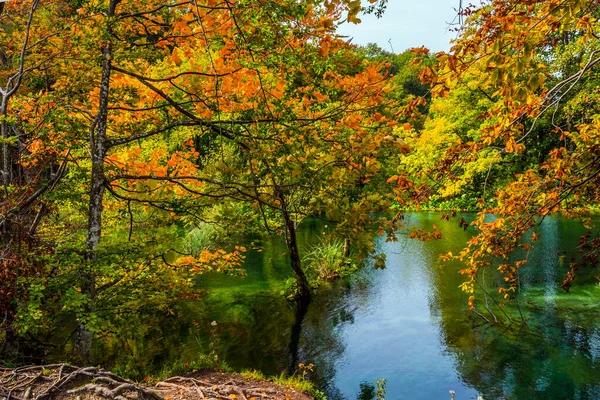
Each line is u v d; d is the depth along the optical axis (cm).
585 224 473
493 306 927
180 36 484
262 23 400
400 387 625
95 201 573
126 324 610
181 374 544
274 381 561
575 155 388
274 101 468
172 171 704
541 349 718
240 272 743
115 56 549
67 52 621
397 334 815
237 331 844
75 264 545
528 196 425
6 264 450
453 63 267
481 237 465
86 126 588
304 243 1584
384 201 443
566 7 231
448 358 709
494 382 627
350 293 1075
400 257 1392
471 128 2139
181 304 998
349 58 475
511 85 258
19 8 749
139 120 712
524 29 260
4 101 633
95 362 673
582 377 625
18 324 464
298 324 881
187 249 1396
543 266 1171
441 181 428
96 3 542
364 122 501
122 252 610
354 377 657
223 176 541
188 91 557
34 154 566
